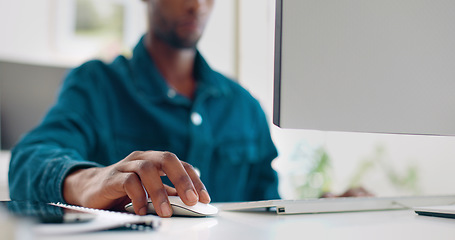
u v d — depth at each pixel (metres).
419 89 0.65
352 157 2.63
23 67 2.20
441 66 0.67
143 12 2.52
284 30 0.58
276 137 2.59
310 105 0.59
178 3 1.52
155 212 0.58
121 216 0.43
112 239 0.35
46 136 1.13
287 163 2.59
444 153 2.34
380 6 0.64
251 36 2.69
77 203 0.68
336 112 0.60
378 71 0.63
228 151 1.50
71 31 2.38
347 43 0.61
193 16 1.54
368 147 2.61
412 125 0.65
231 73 2.67
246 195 1.55
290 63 0.58
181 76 1.57
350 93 0.61
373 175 2.58
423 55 0.66
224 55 2.66
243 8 2.67
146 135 1.38
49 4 2.33
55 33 2.34
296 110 0.58
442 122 0.67
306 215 0.62
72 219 0.38
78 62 2.40
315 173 2.62
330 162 2.64
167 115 1.42
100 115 1.33
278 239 0.39
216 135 1.49
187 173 0.60
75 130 1.24
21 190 0.88
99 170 0.68
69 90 1.32
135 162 0.60
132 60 1.46
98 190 0.61
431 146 2.40
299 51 0.59
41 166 0.84
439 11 0.68
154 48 1.55
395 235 0.43
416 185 2.45
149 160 0.60
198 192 0.59
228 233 0.42
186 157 1.41
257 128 1.63
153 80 1.44
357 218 0.59
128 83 1.41
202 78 1.55
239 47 2.67
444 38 0.68
